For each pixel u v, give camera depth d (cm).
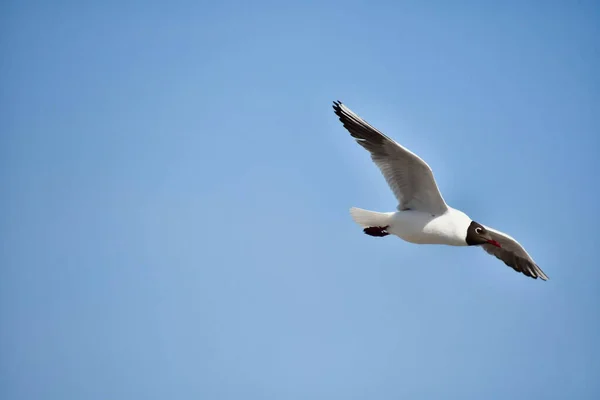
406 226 1427
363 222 1463
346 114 1462
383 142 1402
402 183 1435
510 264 1625
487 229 1472
